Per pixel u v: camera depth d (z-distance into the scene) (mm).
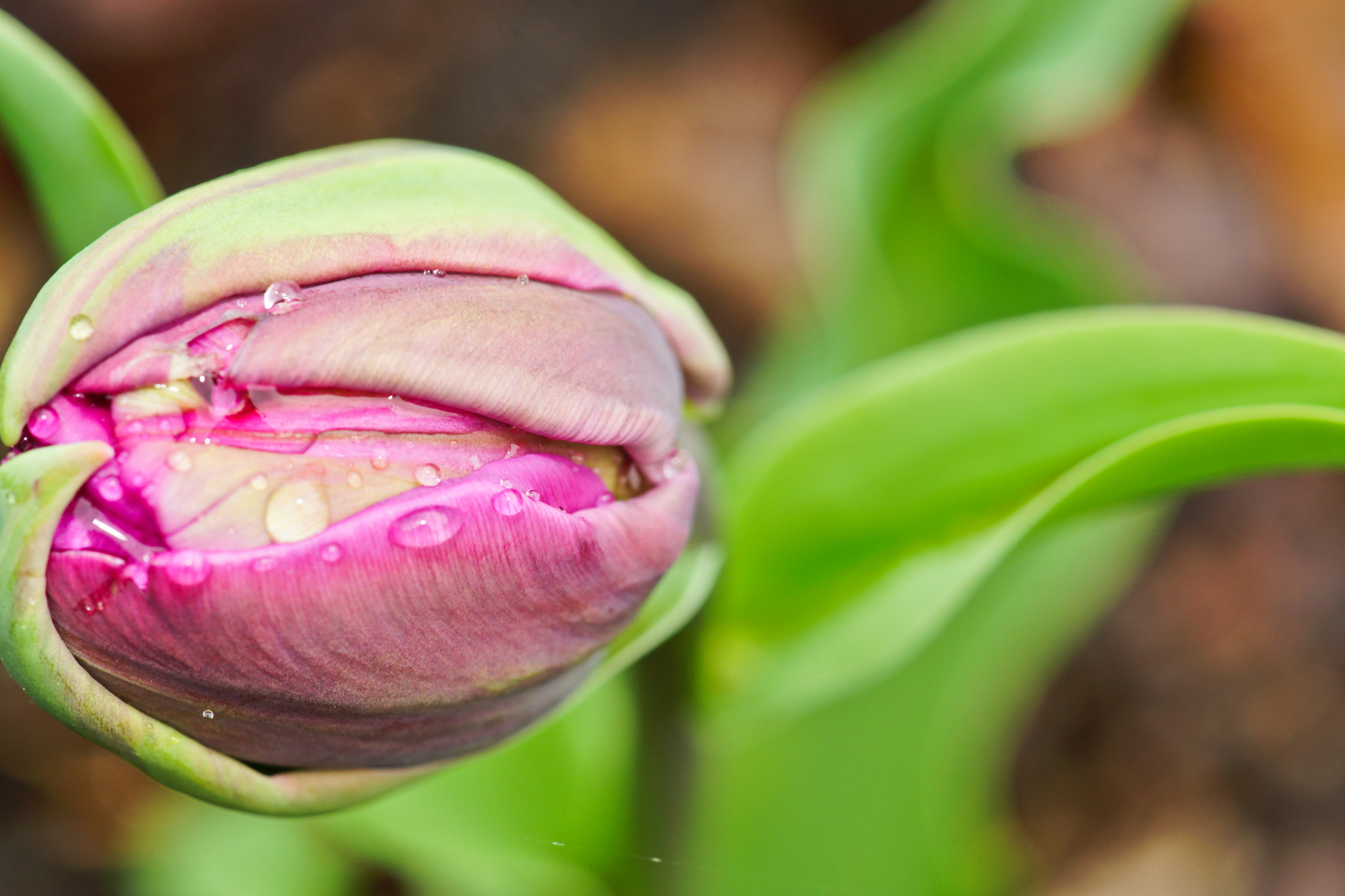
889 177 405
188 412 257
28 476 252
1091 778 591
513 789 401
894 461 302
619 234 671
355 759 270
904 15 725
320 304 258
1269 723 589
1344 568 617
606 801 384
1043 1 386
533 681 269
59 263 302
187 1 692
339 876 511
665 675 309
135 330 256
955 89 393
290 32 697
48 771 571
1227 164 719
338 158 267
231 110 688
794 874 416
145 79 688
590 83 699
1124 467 288
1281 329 290
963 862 428
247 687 260
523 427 263
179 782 265
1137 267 676
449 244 263
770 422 418
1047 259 406
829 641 307
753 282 664
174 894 486
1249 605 613
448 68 693
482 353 260
